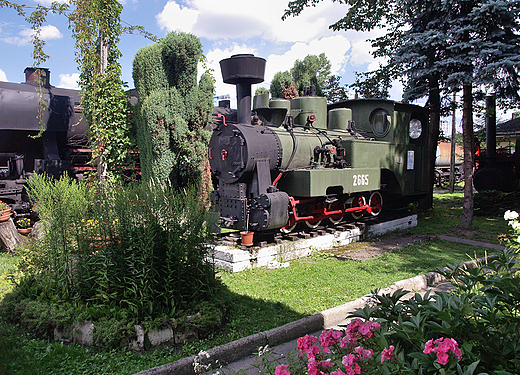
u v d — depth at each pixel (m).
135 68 9.18
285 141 7.45
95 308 3.87
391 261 6.78
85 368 3.33
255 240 7.20
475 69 9.55
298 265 6.59
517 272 3.42
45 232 4.62
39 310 3.98
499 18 9.22
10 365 3.32
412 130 10.88
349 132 9.52
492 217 11.77
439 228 10.19
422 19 10.80
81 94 8.33
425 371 2.34
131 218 4.24
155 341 3.72
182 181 9.43
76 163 10.17
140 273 4.02
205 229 4.65
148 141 8.55
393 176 10.13
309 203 8.07
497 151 18.52
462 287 3.23
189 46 8.82
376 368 2.33
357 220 9.53
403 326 2.52
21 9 7.42
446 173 26.83
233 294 5.13
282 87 17.66
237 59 6.96
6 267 5.80
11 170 10.28
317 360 2.45
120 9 8.22
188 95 9.19
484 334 2.56
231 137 6.92
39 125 8.80
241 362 3.57
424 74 10.17
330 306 4.70
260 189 6.74
